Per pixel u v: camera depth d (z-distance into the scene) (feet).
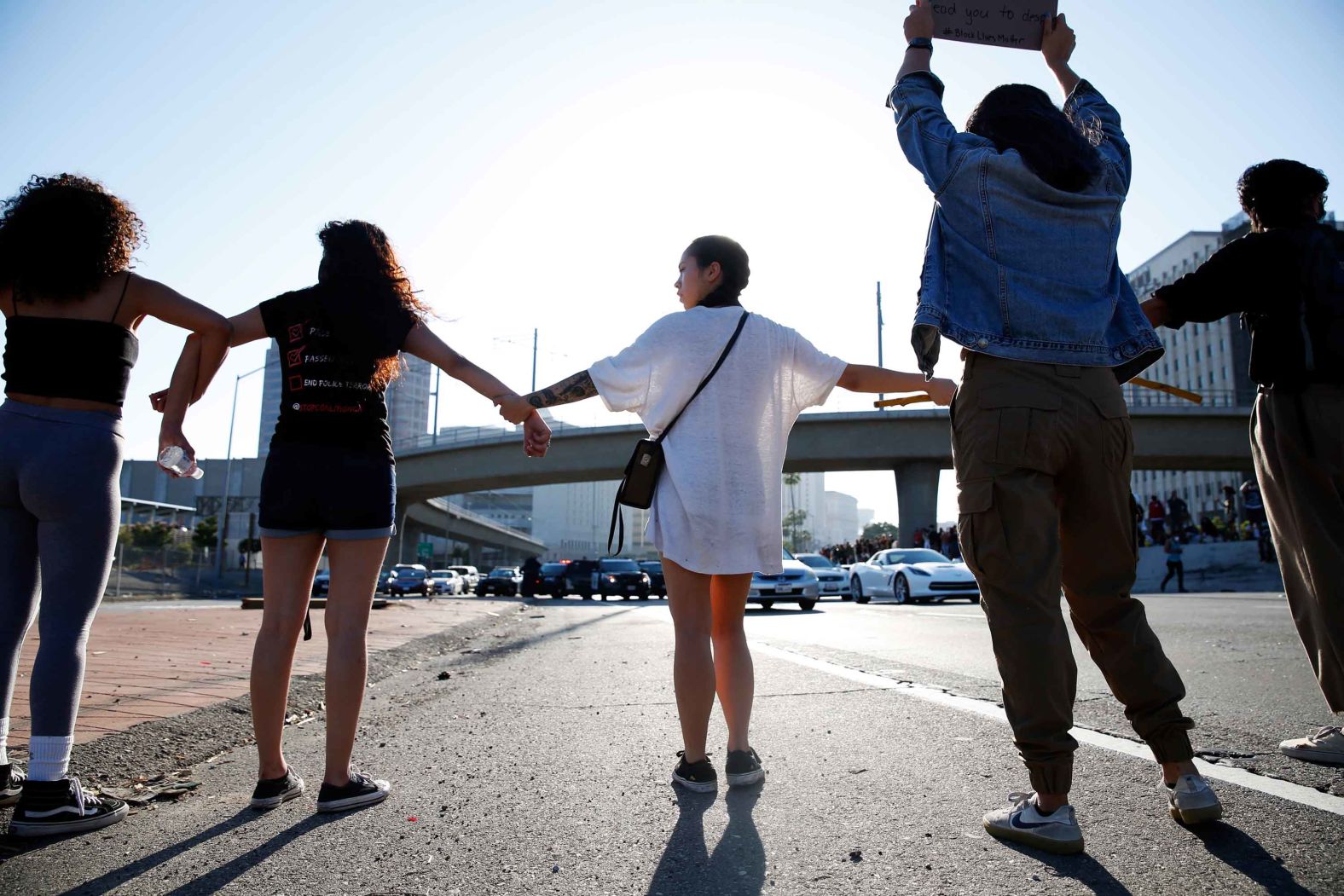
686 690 8.97
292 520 8.83
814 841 7.34
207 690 15.15
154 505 186.80
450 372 9.47
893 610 46.91
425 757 10.82
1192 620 29.37
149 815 8.57
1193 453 118.73
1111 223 7.83
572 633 32.09
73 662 8.29
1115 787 8.50
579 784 9.30
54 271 8.38
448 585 164.14
